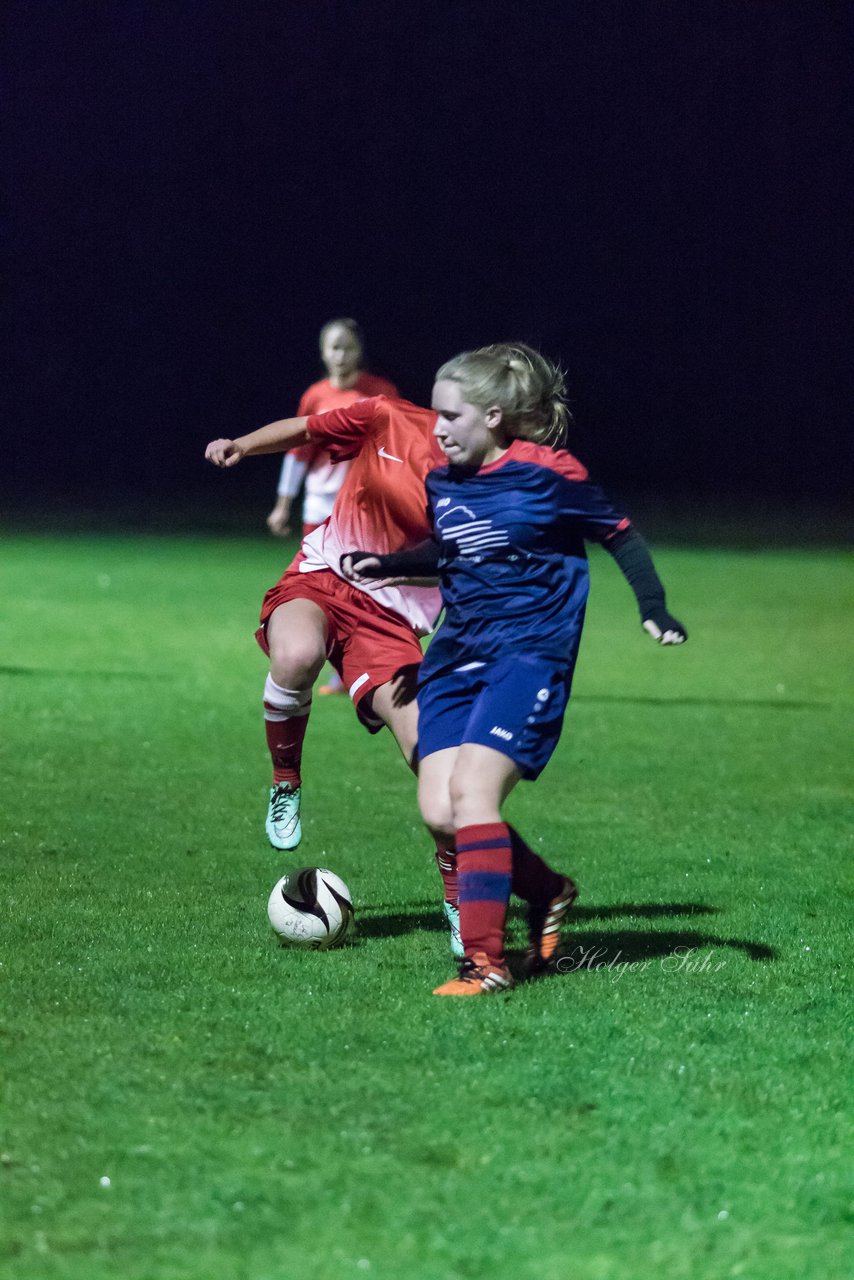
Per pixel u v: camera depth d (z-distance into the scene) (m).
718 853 19.16
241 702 28.55
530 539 13.50
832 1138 10.58
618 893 17.28
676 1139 10.47
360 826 20.09
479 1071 11.54
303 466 32.19
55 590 43.50
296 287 96.62
